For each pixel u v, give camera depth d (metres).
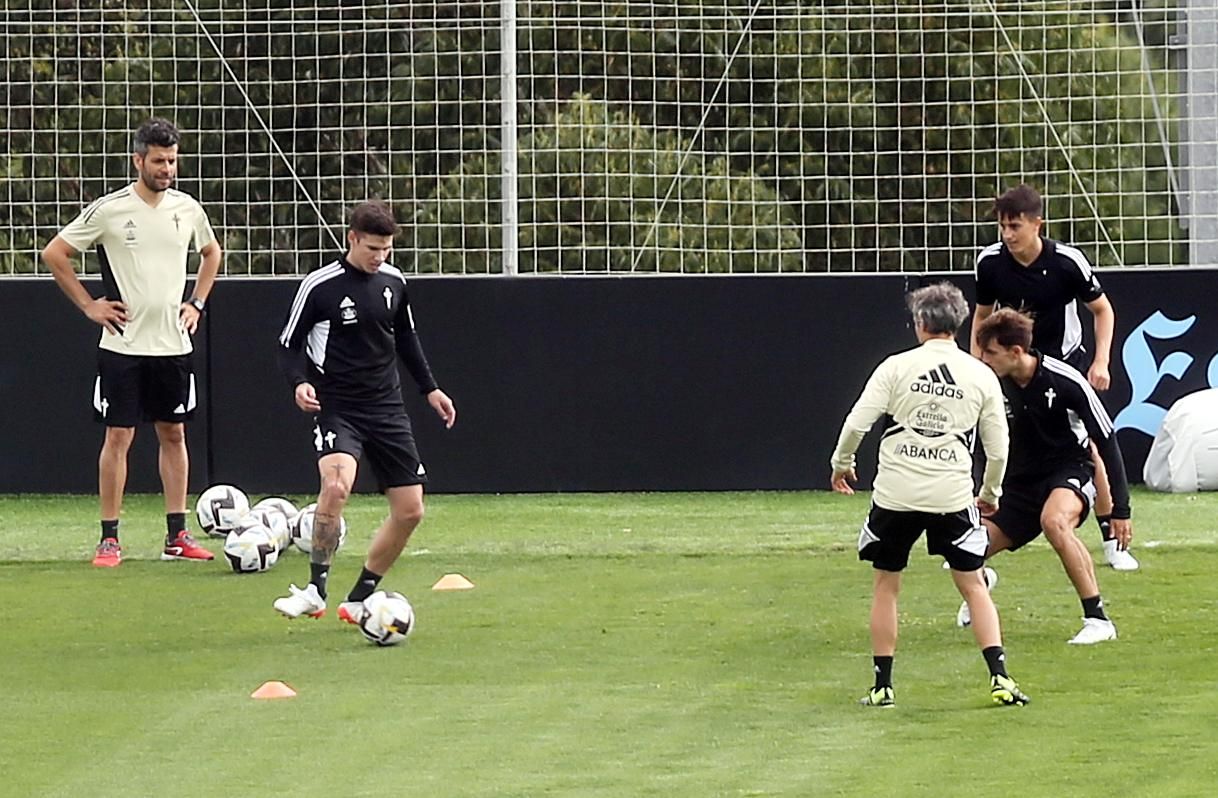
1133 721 23.34
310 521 38.94
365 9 53.38
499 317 49.56
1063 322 33.44
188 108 51.81
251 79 55.62
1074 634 29.28
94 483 49.69
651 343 49.66
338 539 30.78
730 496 48.94
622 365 49.69
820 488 49.75
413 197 51.44
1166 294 49.03
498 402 49.75
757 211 53.50
